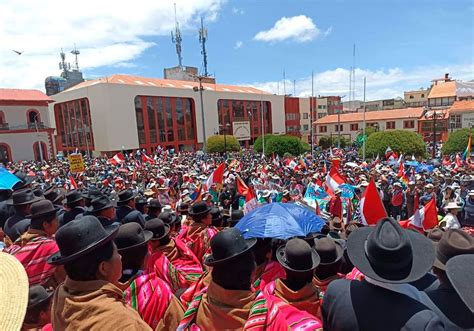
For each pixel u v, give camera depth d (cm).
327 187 1114
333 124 6794
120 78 5344
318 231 410
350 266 365
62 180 1802
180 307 246
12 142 4347
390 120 6134
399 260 173
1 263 138
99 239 172
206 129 5941
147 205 589
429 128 5653
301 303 238
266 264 335
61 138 5697
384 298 175
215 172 1203
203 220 470
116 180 1516
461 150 2889
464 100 5709
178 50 7438
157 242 345
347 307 182
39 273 299
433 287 259
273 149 3834
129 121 5056
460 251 207
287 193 1151
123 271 245
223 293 199
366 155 3147
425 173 1529
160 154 4097
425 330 158
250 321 187
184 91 5653
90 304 160
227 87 6806
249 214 406
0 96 4334
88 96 5056
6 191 621
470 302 167
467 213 798
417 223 730
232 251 197
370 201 618
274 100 7069
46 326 228
